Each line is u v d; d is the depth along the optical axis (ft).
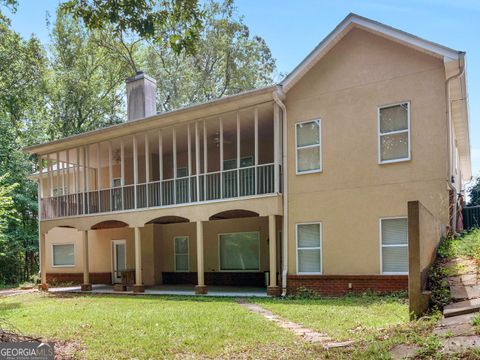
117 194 54.29
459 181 53.88
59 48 94.12
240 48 91.35
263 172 43.65
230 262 55.67
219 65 94.63
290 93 42.96
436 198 35.12
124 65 97.76
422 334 16.31
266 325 25.08
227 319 27.55
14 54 81.66
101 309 35.63
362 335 20.04
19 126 93.09
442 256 27.53
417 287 20.49
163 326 26.04
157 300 41.27
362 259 37.99
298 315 28.14
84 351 20.98
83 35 93.61
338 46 40.60
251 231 54.08
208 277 57.31
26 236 81.25
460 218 45.21
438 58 35.55
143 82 57.36
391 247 36.94
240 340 21.56
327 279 39.40
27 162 84.94
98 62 96.99
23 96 85.56
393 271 36.65
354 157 39.17
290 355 17.92
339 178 39.75
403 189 36.63
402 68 37.35
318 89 41.45
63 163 64.18
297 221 41.60
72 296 50.72
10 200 52.06
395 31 36.55
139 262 50.93
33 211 86.07
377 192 37.81
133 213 52.06
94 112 99.40
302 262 41.32
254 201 42.96
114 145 58.34
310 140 41.73
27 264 86.69
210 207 45.80
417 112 36.45
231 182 45.78
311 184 41.19
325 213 40.22
